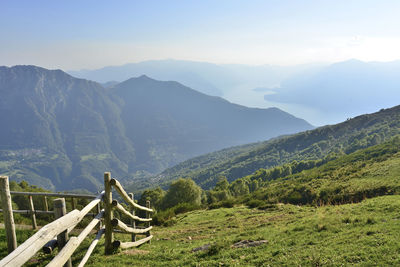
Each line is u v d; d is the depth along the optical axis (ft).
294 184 148.36
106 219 24.18
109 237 25.41
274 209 70.69
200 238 41.04
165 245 36.22
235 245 30.48
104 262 24.06
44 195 30.99
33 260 23.88
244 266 22.86
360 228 30.68
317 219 39.32
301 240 29.58
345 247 24.52
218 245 28.99
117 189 24.84
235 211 77.15
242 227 47.39
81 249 27.61
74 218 15.30
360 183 95.45
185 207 105.29
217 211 81.71
